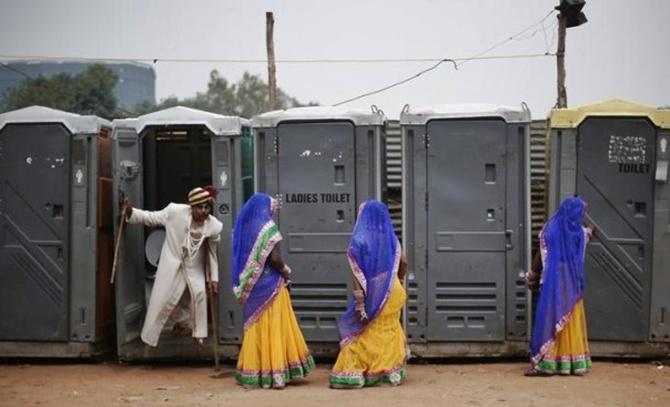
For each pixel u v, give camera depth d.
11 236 8.62
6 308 8.66
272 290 7.43
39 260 8.59
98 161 8.59
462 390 7.14
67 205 8.54
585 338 7.92
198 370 8.42
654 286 8.42
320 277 8.48
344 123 8.40
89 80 26.03
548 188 8.52
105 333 8.89
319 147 8.44
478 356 8.50
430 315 8.45
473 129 8.35
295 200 8.47
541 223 9.55
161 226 8.52
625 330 8.45
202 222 8.16
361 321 7.33
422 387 7.31
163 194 9.41
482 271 8.39
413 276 8.45
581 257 7.84
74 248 8.56
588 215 8.41
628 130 8.36
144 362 8.73
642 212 8.41
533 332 8.01
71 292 8.59
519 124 8.32
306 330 8.52
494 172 8.36
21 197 8.59
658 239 8.41
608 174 8.38
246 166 8.83
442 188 8.40
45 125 8.52
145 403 6.78
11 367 8.62
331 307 8.48
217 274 8.30
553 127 8.41
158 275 8.22
